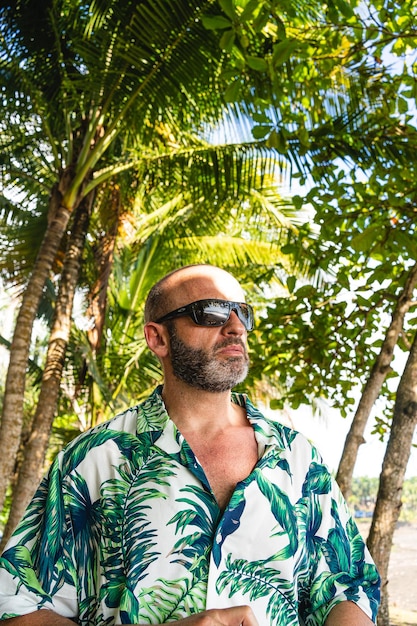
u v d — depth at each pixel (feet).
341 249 14.94
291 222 28.04
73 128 23.77
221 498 5.54
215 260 34.12
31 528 5.58
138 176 24.57
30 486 21.49
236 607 4.82
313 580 5.64
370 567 5.82
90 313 29.63
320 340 15.58
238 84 12.62
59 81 22.18
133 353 31.65
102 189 27.04
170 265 34.14
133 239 33.50
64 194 22.62
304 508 5.68
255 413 6.19
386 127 16.35
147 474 5.50
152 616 5.04
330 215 14.40
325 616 5.46
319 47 13.48
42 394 22.41
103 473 5.56
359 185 14.42
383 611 10.07
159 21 18.17
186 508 5.33
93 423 30.42
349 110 17.38
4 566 5.34
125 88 20.15
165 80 19.67
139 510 5.35
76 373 30.01
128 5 18.78
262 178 22.39
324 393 16.24
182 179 23.39
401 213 14.24
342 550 5.76
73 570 5.39
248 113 19.36
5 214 28.53
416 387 10.66
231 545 5.24
